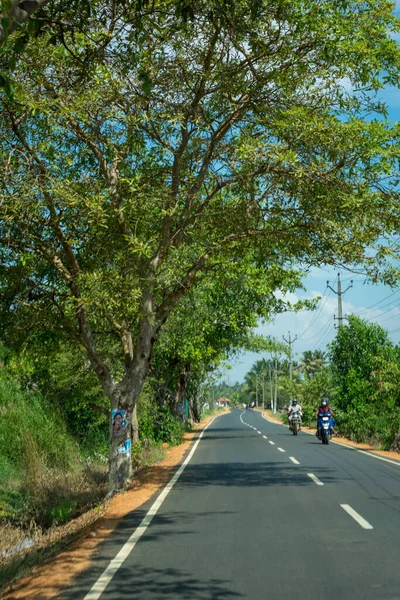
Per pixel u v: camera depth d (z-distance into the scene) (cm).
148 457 2350
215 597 616
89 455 2505
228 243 1588
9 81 668
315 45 1362
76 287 1493
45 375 2420
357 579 678
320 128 1325
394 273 1523
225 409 17525
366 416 3284
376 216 1440
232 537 902
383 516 1045
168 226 1581
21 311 1526
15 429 2077
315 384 4947
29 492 1717
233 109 1511
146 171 1598
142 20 927
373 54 1357
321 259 1591
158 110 1498
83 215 1330
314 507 1143
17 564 832
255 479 1584
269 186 1498
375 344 3734
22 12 649
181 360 3619
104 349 2220
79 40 1184
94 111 1424
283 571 713
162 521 1045
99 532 970
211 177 1538
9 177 1205
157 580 683
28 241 1417
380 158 1353
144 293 1609
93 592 641
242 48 1378
